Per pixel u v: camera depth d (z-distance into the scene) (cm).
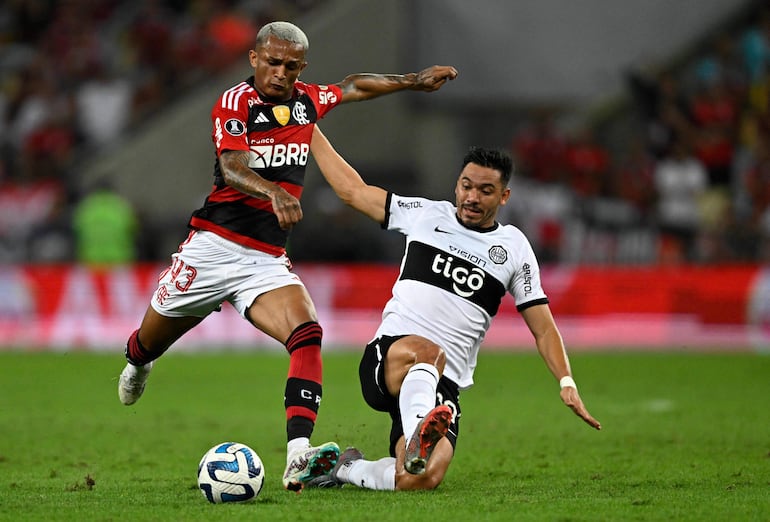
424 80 2570
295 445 2158
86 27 8569
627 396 4378
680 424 3566
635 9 7488
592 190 7312
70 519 1938
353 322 6606
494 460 2848
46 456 2942
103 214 6650
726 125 7594
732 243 7188
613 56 7425
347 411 3938
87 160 7488
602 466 2723
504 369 5456
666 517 1933
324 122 7106
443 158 7288
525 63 7306
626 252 7144
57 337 6606
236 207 2348
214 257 2367
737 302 6500
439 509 2002
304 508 2014
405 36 7181
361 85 2514
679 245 7175
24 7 8831
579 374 5203
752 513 1977
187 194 7250
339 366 5566
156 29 8294
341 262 7075
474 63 7219
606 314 6581
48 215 7356
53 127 7925
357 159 7206
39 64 8400
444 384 2311
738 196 7412
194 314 2448
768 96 7719
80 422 3684
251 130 2303
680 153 7375
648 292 6569
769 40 7788
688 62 7769
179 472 2656
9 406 4112
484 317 2361
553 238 7094
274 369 5556
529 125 7412
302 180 2398
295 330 2288
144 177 7294
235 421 3728
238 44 8069
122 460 2873
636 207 7250
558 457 2897
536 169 7294
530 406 4097
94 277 6588
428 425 1991
